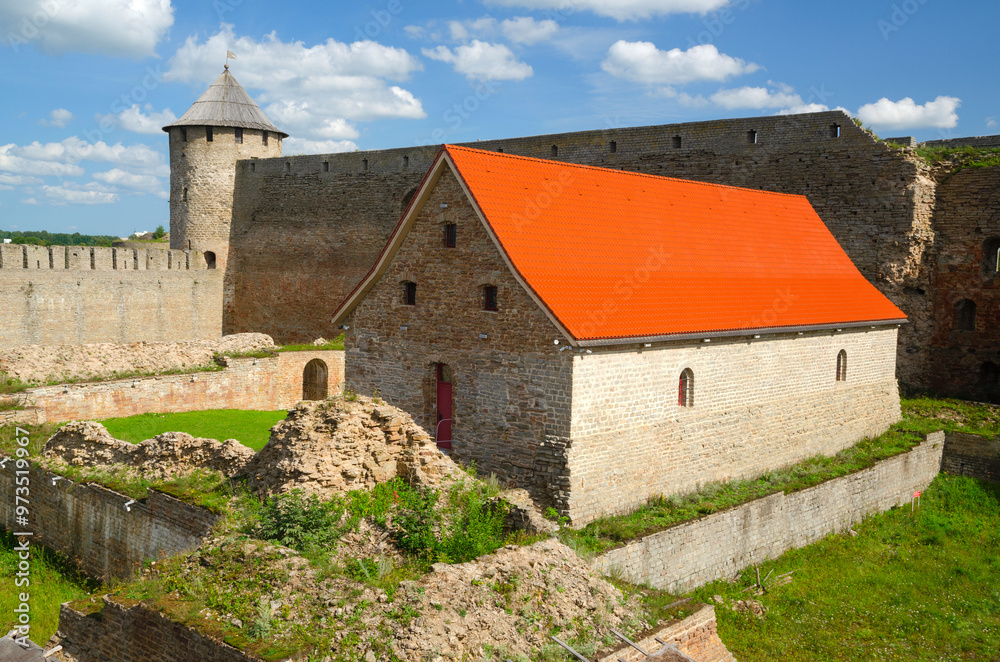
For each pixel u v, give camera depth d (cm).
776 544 2089
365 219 4884
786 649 1652
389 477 1614
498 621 1159
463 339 2069
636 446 1962
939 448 2839
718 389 2200
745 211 2819
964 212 3362
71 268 4453
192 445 1852
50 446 2092
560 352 1836
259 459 1659
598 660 1131
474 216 2023
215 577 1247
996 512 2566
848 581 1998
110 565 1811
